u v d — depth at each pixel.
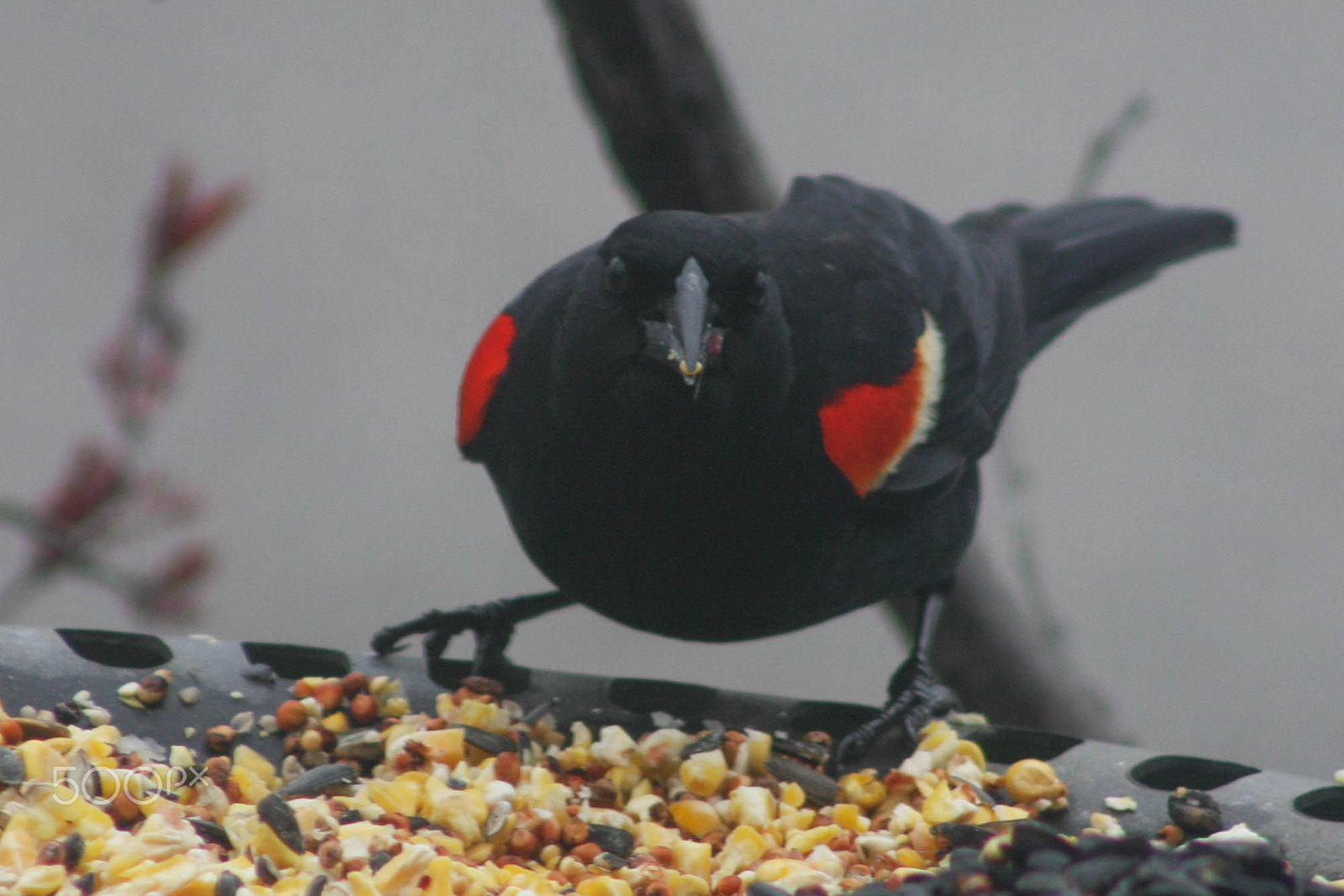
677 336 2.39
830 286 2.45
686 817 2.39
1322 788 2.37
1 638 2.40
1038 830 2.33
